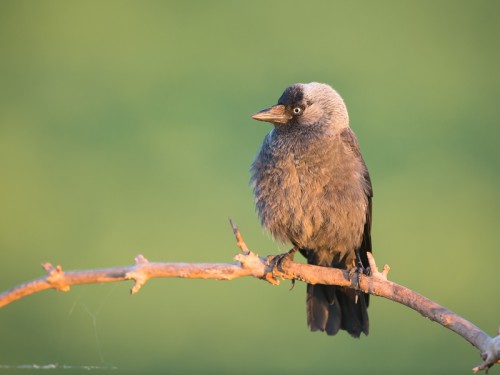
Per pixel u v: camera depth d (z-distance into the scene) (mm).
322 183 9492
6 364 12234
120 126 14734
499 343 6359
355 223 9602
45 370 9664
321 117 9789
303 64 15711
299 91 9875
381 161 14461
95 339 12461
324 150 9562
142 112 14914
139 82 15461
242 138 14266
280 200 9625
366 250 10078
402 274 13609
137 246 13406
